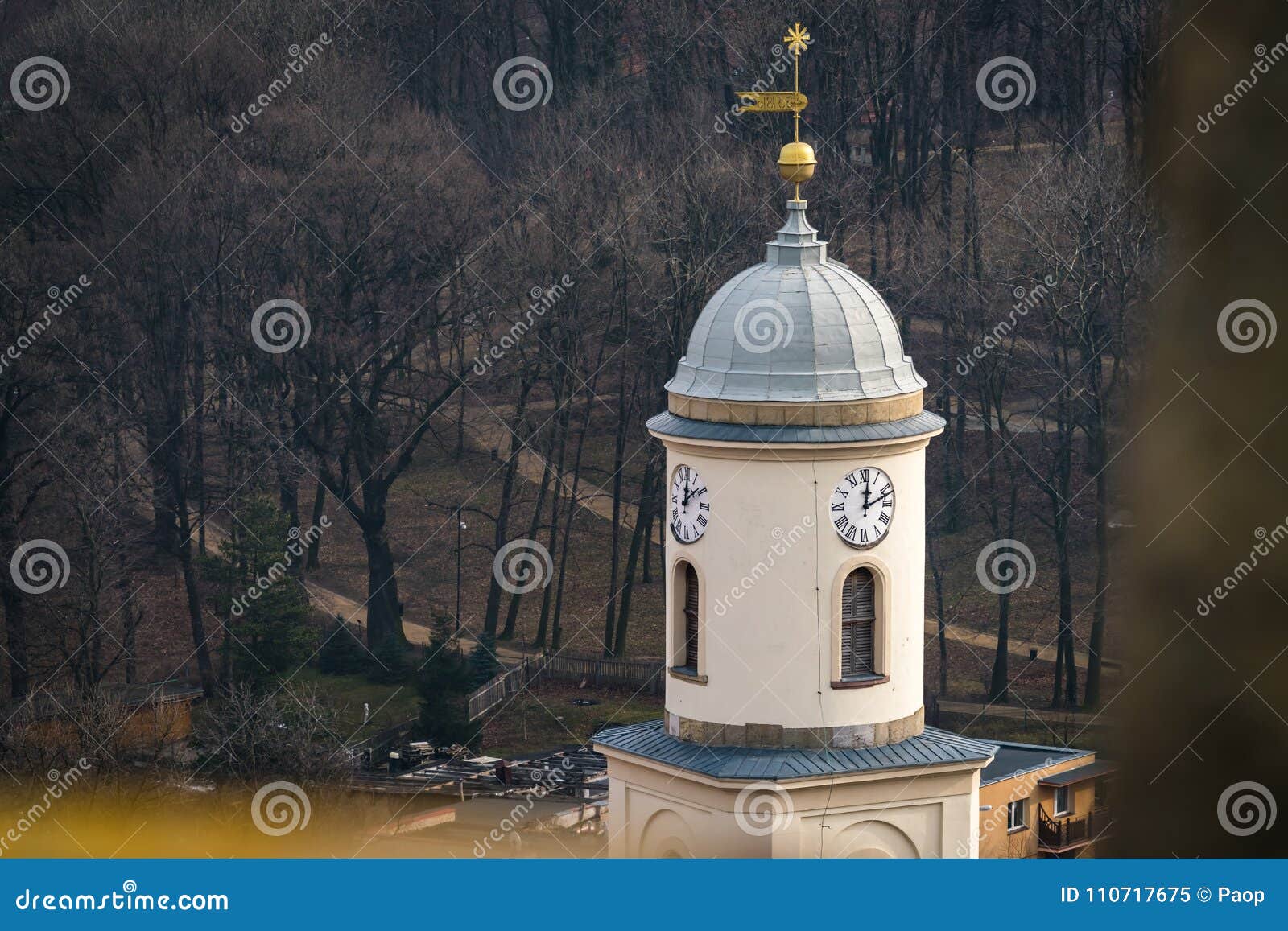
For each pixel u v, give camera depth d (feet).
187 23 345.72
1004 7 334.65
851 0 342.64
